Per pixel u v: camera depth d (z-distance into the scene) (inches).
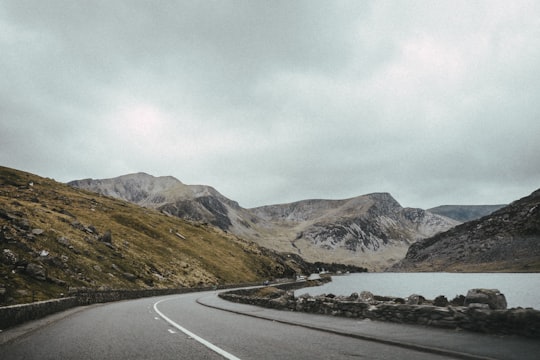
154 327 657.0
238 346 443.2
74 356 395.5
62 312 1021.8
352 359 353.1
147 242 4734.3
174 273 3961.6
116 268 2869.1
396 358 352.5
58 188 7101.4
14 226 2297.0
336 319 719.7
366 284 6653.5
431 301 686.5
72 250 2615.7
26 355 403.2
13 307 676.1
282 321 729.0
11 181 6309.1
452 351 362.9
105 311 1071.6
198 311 1056.8
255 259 7593.5
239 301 1450.5
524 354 341.7
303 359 358.3
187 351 415.8
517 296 3070.9
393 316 627.5
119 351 421.7
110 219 5196.9
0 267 1539.1
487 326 468.1
